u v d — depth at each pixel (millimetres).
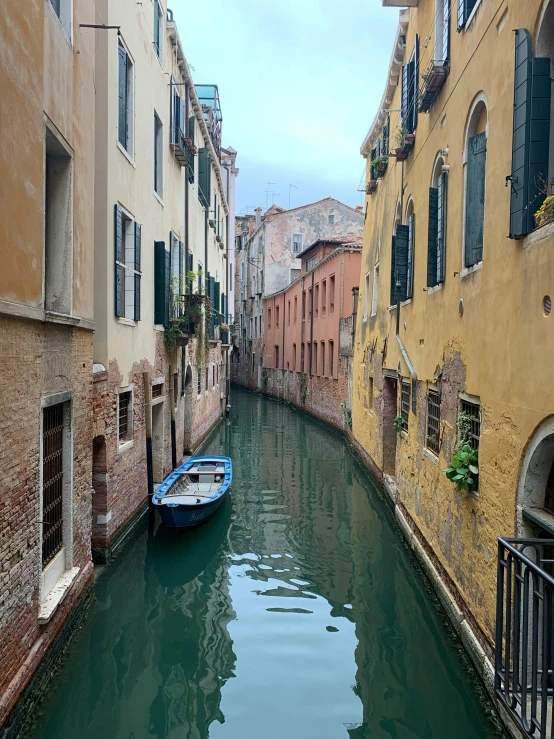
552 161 4734
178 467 13492
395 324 12258
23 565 5047
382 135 14273
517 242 5031
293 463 17297
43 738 5047
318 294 26641
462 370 6824
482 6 6223
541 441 4531
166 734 5125
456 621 6543
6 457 4672
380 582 8570
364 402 16875
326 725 5277
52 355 5895
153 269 11844
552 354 4316
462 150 7027
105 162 8695
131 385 10133
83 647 6473
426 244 9156
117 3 9078
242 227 53281
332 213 40375
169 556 9453
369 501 13055
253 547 9984
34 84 5188
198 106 16344
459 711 5492
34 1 5176
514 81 4996
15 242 4793
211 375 22266
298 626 7172
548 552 4852
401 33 11477
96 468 8539
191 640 6773
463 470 6211
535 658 3906
